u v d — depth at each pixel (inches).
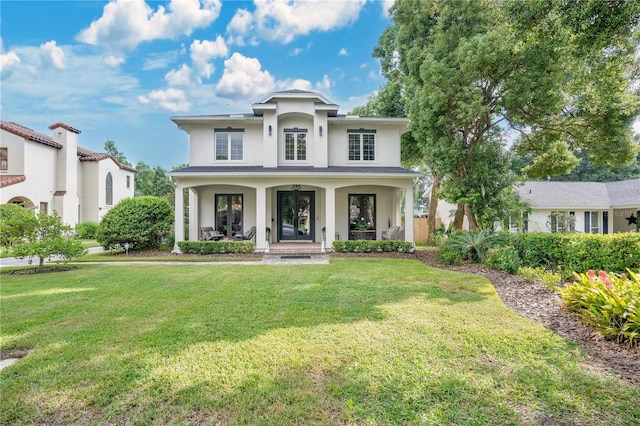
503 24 398.6
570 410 108.3
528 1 272.7
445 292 267.7
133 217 562.9
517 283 293.4
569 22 251.6
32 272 375.6
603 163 609.6
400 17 663.1
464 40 519.5
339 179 575.8
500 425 101.0
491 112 571.5
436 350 153.3
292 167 621.6
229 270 383.2
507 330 178.1
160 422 103.7
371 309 219.1
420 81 634.2
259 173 551.5
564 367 136.3
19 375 132.3
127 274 358.3
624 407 109.3
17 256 363.3
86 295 263.1
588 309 183.5
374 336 170.6
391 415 106.3
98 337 171.3
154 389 121.6
